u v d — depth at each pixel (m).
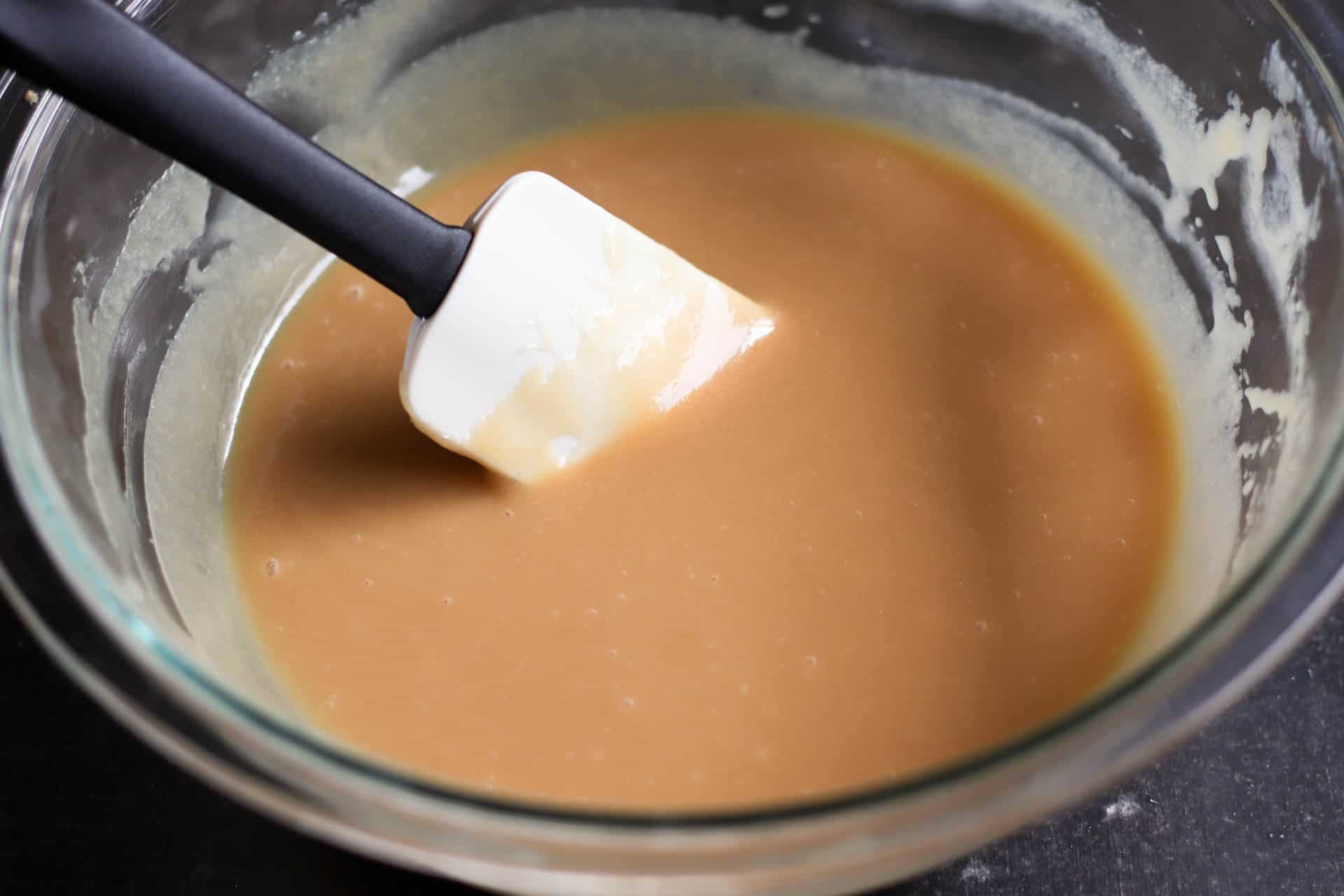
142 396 0.52
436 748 0.48
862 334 0.54
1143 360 0.54
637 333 0.51
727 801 0.47
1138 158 0.56
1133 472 0.52
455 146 0.60
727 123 0.59
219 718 0.43
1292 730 0.50
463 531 0.51
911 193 0.58
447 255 0.48
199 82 0.44
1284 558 0.43
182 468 0.53
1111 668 0.49
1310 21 0.49
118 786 0.51
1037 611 0.50
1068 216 0.57
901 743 0.48
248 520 0.53
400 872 0.49
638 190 0.58
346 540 0.52
